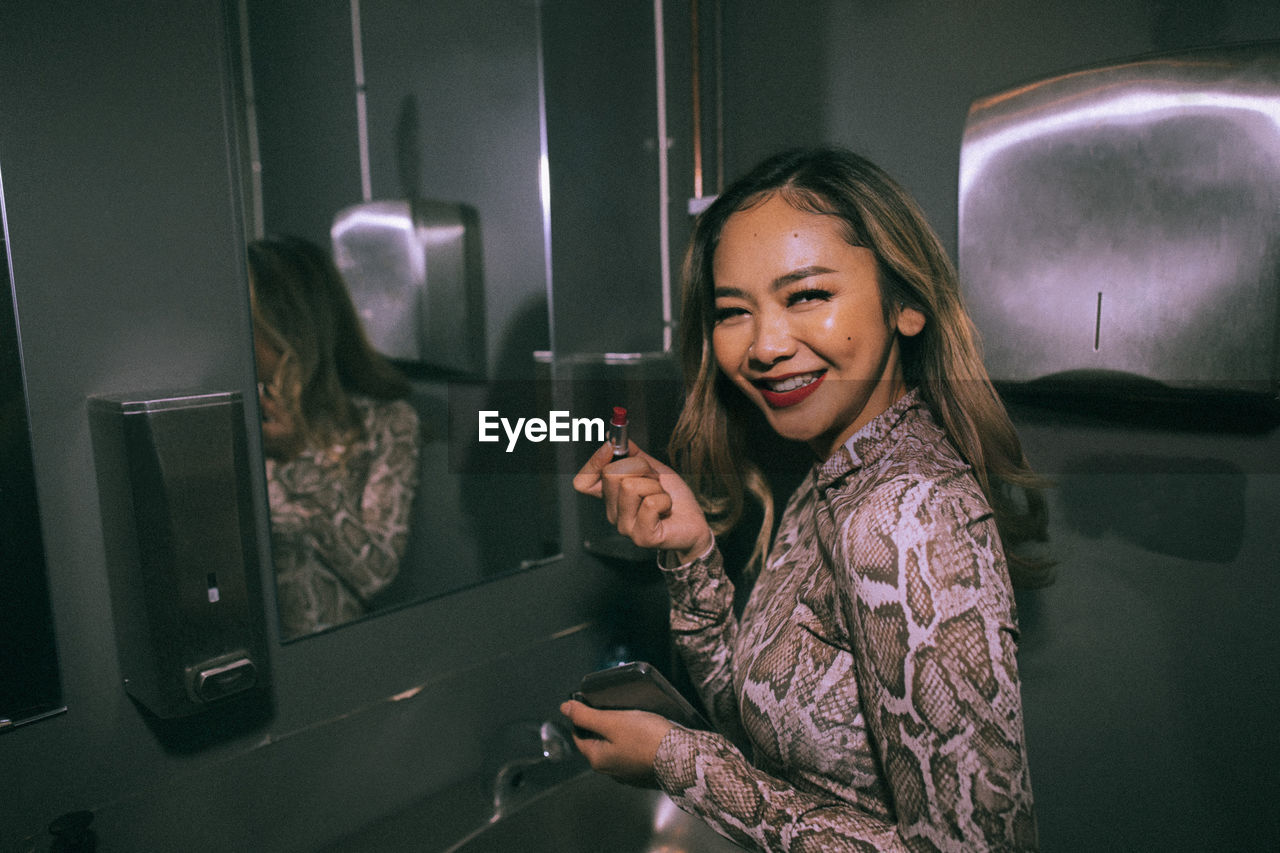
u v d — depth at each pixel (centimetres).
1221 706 83
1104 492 88
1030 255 88
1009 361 91
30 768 69
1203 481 81
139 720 75
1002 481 68
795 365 59
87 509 71
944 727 45
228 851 81
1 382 65
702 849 88
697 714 69
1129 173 80
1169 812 88
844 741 56
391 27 94
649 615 127
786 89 113
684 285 77
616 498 73
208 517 71
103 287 71
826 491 64
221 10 79
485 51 103
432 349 99
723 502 92
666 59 123
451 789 99
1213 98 74
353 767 91
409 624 97
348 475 91
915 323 61
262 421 84
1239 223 74
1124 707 90
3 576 66
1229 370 76
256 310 84
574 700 71
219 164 79
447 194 101
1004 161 89
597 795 90
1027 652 97
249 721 83
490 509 106
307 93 87
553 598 114
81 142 69
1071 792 95
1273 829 81
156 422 66
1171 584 84
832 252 56
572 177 115
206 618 71
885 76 102
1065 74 83
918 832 46
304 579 88
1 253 64
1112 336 83
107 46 70
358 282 92
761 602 71
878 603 48
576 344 118
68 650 70
